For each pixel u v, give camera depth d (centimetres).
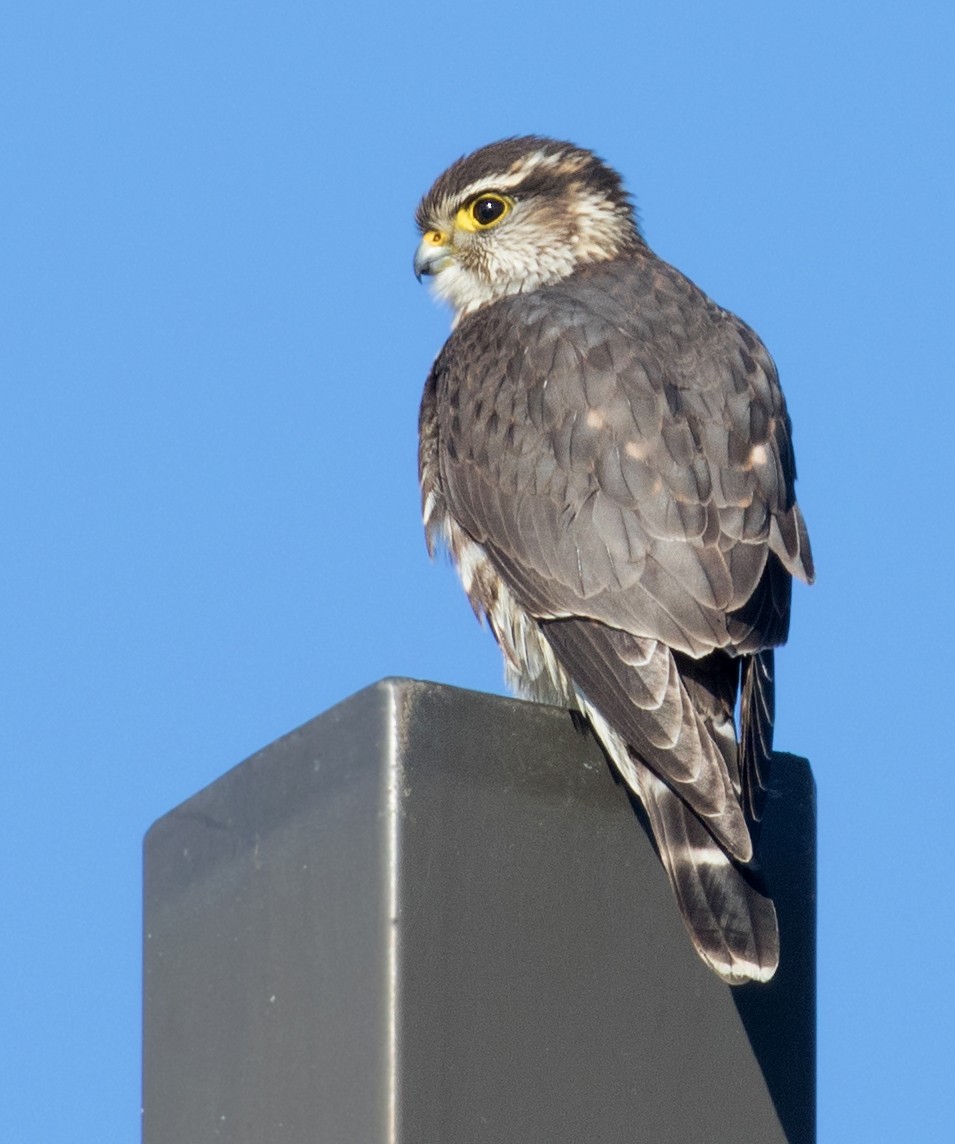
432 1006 650
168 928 760
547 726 703
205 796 751
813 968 760
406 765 665
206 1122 708
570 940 686
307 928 679
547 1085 666
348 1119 641
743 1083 710
